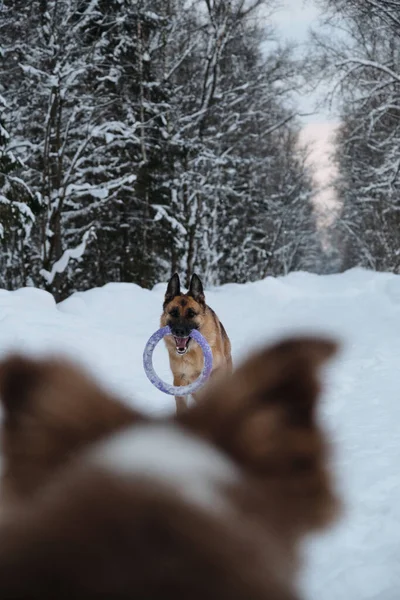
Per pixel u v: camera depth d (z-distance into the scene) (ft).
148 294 48.49
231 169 97.35
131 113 80.79
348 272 90.27
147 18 80.94
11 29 70.69
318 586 11.03
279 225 140.67
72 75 67.05
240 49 98.68
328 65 75.66
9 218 56.18
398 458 16.44
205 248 102.47
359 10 71.67
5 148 57.06
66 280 79.51
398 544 12.10
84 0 73.26
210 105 91.61
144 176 81.71
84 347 32.50
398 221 141.38
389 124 93.20
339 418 20.84
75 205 71.36
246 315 50.42
